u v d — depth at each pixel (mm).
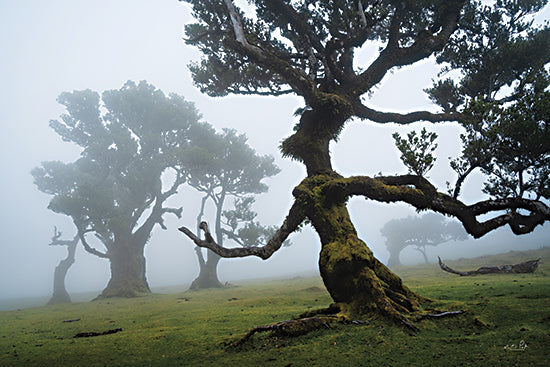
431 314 8094
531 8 14875
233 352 7285
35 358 8328
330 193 11000
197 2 15273
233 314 13312
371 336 7191
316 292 21859
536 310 7629
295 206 11594
